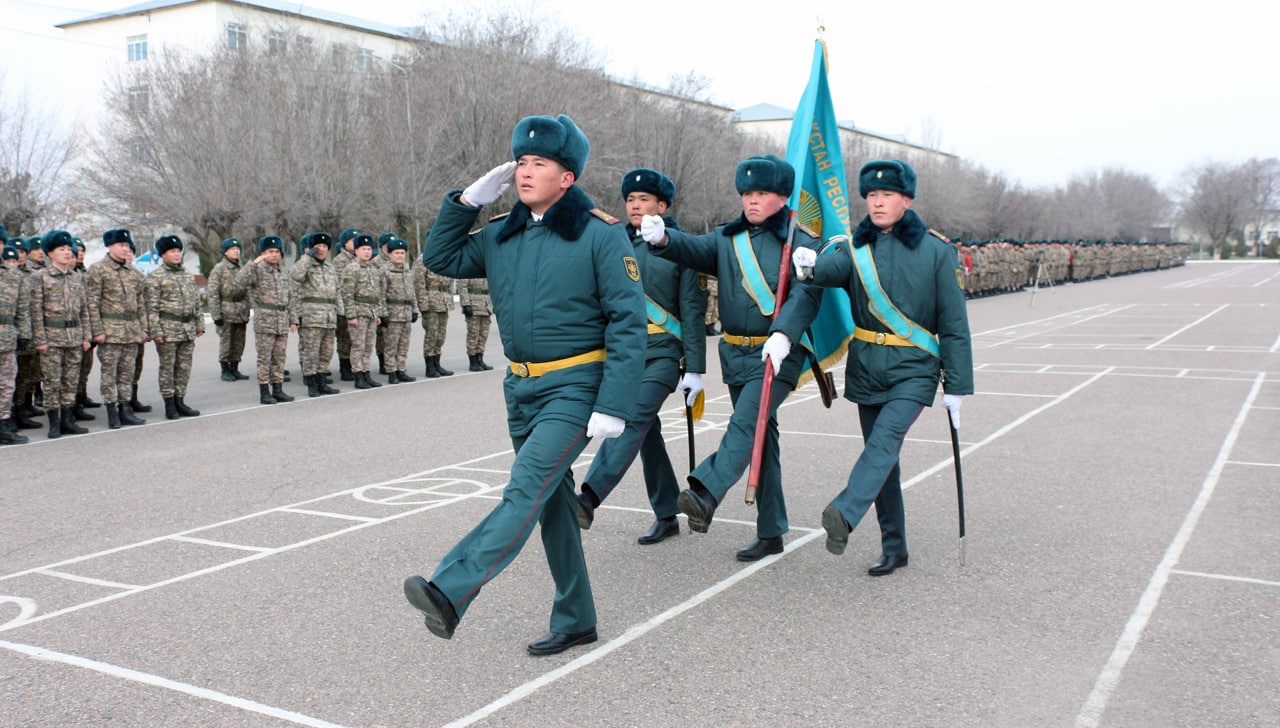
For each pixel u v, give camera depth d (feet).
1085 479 23.20
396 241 44.73
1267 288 119.14
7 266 30.58
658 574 17.03
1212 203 330.13
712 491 15.69
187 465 27.02
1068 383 39.52
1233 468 23.95
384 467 26.32
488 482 24.38
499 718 11.71
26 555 18.85
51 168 107.65
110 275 33.30
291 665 13.37
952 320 16.03
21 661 13.66
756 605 15.42
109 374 33.32
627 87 124.77
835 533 14.93
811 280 16.34
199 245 111.55
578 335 13.07
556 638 13.75
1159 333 61.00
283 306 39.17
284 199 101.04
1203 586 15.88
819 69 18.03
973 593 15.78
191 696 12.44
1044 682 12.48
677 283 18.37
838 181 18.57
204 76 105.70
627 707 11.94
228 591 16.48
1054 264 137.28
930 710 11.74
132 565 18.07
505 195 107.65
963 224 234.99
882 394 16.48
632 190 18.54
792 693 12.25
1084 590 15.81
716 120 138.00
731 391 18.10
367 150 106.11
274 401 39.22
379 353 46.03
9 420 30.66
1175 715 11.55
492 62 109.50
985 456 26.00
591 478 17.10
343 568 17.61
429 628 11.72
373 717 11.79
